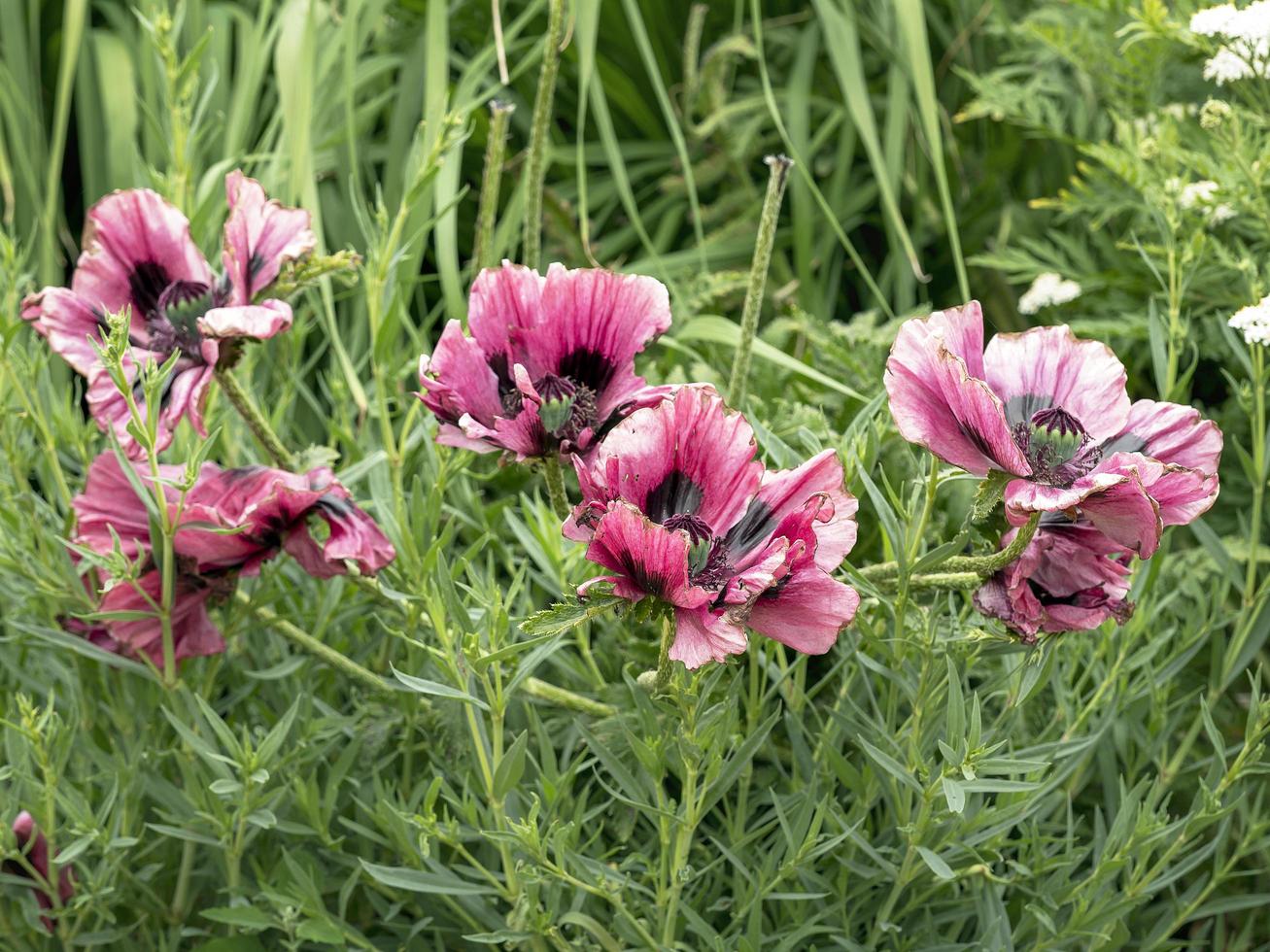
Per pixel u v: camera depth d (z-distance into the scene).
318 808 1.05
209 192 1.21
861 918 1.08
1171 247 1.15
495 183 1.17
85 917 1.08
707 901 1.09
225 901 1.12
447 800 1.03
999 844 1.04
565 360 0.96
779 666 1.15
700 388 0.88
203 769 1.09
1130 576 0.94
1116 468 0.90
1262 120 1.30
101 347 0.96
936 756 1.04
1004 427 0.86
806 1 1.93
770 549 0.86
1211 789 1.09
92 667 1.13
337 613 1.16
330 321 1.22
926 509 0.97
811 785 1.03
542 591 1.24
